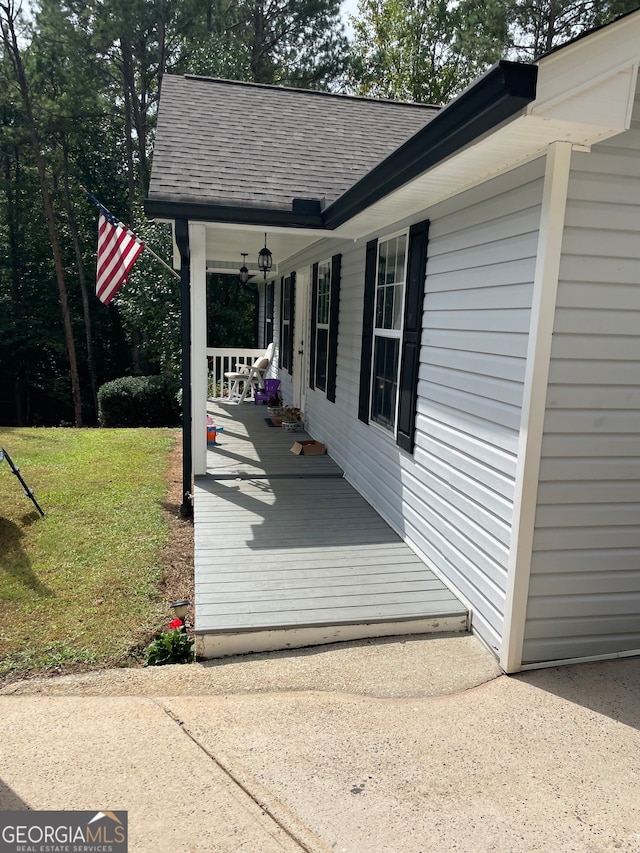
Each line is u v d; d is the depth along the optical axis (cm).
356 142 661
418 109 830
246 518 489
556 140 256
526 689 287
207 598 350
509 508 299
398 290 471
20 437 880
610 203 269
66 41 1566
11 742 245
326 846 196
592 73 219
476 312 336
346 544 442
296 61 1933
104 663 314
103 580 407
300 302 901
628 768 235
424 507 411
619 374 285
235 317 1702
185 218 480
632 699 280
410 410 430
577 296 274
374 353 530
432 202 393
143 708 270
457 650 322
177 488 627
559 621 302
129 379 1324
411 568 403
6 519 518
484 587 326
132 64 1741
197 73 1494
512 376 296
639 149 269
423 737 251
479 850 196
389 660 311
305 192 519
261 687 286
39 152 1606
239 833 201
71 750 240
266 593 359
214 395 1138
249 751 241
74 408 1902
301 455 702
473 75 1580
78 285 1975
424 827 204
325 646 326
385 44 2108
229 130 625
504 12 1351
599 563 301
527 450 282
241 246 786
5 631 342
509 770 232
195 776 227
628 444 292
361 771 231
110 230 567
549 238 265
